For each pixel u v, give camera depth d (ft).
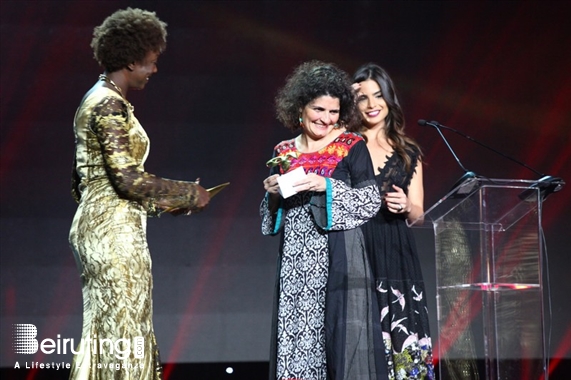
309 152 24.36
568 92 43.16
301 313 23.43
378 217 26.35
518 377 20.17
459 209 21.34
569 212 42.93
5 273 41.91
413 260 26.32
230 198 43.16
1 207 41.98
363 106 27.20
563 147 43.04
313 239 23.63
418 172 27.30
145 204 21.29
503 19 43.50
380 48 43.32
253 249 43.14
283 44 43.27
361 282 23.59
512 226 20.52
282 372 23.32
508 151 43.16
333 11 43.39
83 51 42.55
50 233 42.22
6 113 42.14
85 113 20.66
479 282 20.58
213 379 41.29
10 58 42.16
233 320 42.75
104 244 20.47
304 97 23.82
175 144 42.93
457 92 43.34
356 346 23.12
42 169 42.29
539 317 20.43
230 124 43.21
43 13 42.37
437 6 43.55
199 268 42.88
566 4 43.34
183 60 43.14
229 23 43.32
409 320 25.72
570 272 42.86
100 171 20.70
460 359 21.72
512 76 43.37
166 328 42.50
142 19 21.40
